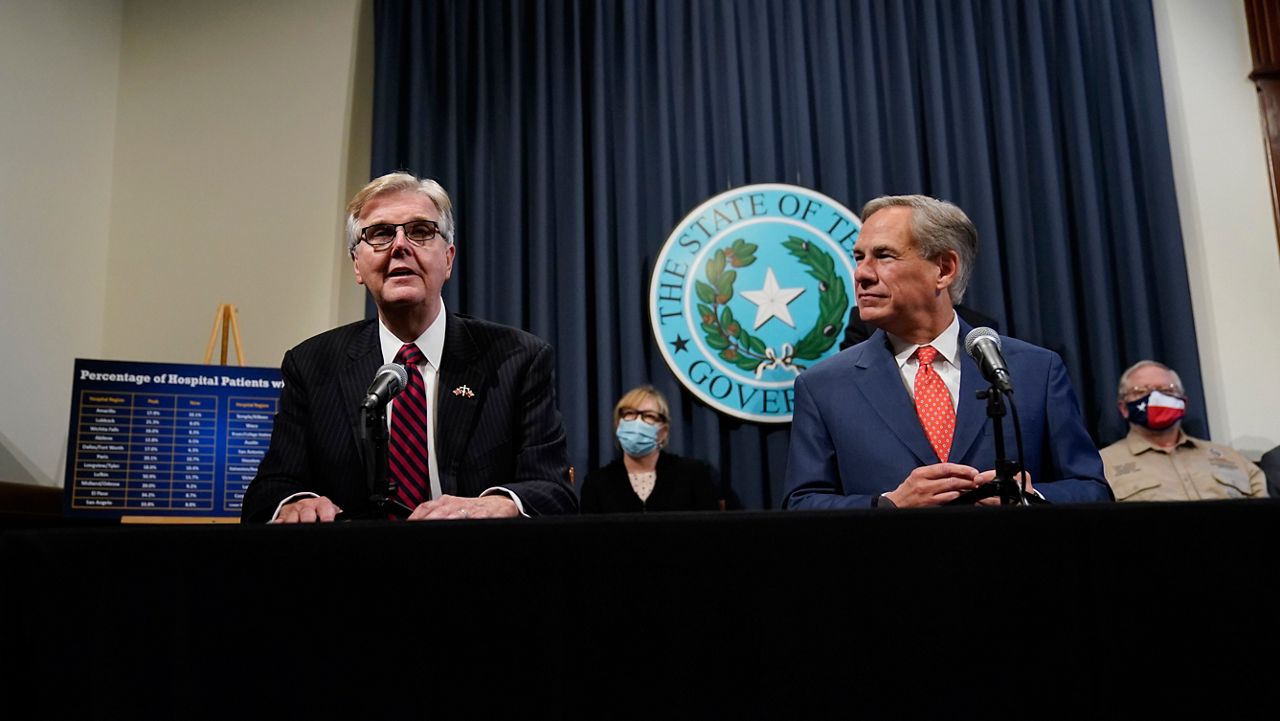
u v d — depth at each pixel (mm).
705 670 1113
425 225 2066
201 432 3418
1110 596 1142
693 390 4168
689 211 4336
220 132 4512
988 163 4328
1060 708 1114
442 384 2061
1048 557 1146
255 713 1105
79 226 4320
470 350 2107
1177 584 1147
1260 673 1132
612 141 4418
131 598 1118
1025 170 4379
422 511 1704
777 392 4191
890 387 2172
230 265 4398
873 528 1147
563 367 4199
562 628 1123
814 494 2115
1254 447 4164
